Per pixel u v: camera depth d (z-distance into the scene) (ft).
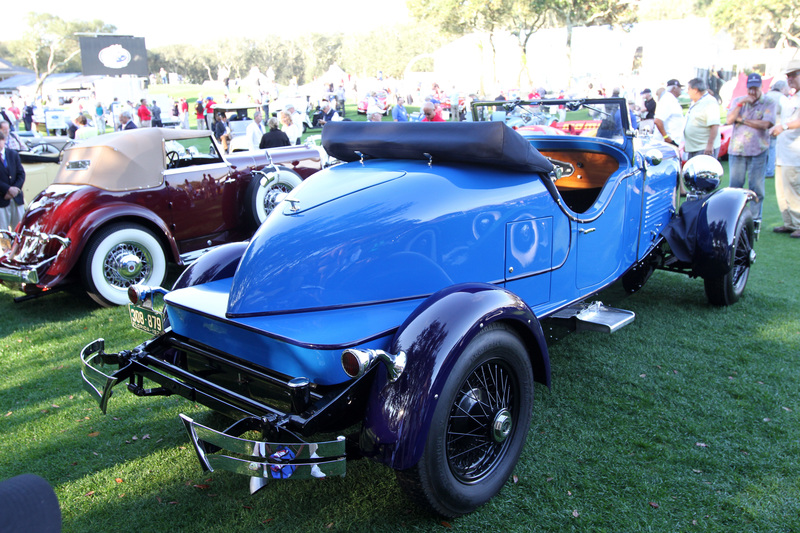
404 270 7.62
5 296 18.22
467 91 95.76
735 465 8.20
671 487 7.75
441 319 6.69
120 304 16.53
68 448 9.22
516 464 8.14
